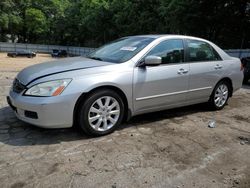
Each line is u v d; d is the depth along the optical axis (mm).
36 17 55125
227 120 4629
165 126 4172
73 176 2641
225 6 22766
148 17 36781
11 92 3705
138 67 3875
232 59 5395
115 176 2672
